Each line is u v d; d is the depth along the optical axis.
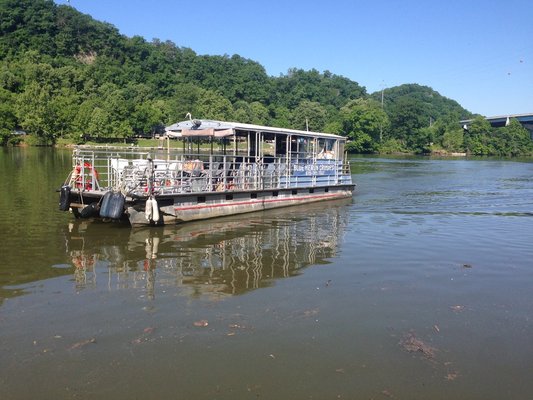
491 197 27.00
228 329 7.68
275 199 20.84
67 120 86.00
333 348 7.12
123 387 5.99
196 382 6.13
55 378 6.16
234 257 12.10
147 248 12.84
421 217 19.28
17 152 63.22
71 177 17.12
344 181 25.58
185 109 100.06
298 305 8.80
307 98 147.38
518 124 112.75
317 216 19.08
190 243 13.58
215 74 147.00
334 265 11.55
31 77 101.56
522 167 62.94
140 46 156.25
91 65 125.88
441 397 5.95
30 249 12.48
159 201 15.76
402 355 6.98
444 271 11.27
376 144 109.94
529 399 5.96
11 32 141.50
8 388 5.93
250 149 20.12
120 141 85.31
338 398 5.86
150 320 7.96
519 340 7.59
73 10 159.88
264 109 119.69
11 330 7.49
